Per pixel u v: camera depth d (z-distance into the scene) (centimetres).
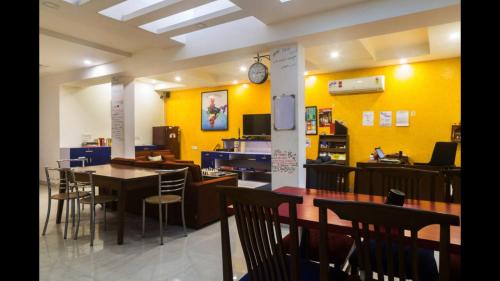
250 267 159
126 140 603
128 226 399
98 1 322
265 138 745
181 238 354
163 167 425
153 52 514
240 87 820
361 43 463
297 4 331
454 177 223
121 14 373
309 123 691
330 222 162
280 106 399
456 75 539
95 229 387
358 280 159
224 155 760
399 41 511
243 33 411
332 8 341
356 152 636
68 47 488
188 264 285
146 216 444
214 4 400
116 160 518
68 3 326
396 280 227
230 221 420
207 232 376
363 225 125
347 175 263
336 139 647
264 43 394
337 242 205
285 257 145
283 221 174
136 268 276
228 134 841
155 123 918
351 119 642
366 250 125
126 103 605
